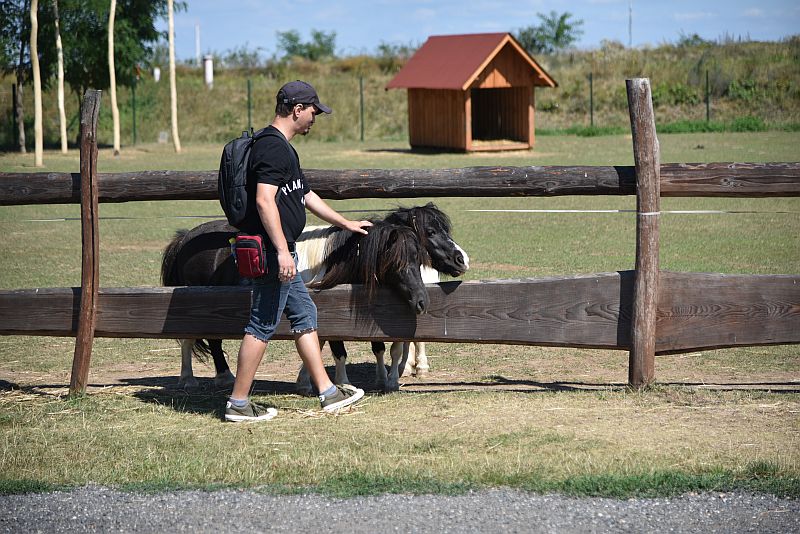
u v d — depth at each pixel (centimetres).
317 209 661
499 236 1677
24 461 550
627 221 1853
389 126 4547
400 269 672
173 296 716
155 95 4622
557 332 690
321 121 4494
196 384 783
